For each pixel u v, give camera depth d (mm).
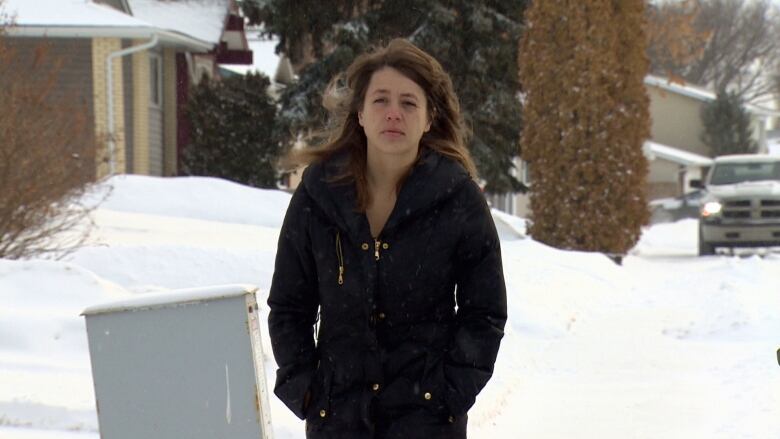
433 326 6254
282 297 6422
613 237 33219
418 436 6145
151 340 7055
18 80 18172
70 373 12289
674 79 90188
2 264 14711
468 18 43750
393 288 6168
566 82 33312
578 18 33125
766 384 13570
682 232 58781
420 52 6488
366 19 43688
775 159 41188
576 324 19484
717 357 15992
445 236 6188
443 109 6637
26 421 10758
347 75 6602
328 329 6266
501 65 44750
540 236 33844
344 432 6176
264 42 64312
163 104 45969
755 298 21375
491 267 6305
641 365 15492
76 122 19359
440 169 6238
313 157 6477
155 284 17781
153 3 49688
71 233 21859
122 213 29281
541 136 33750
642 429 11633
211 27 49625
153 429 7074
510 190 46656
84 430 10672
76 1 39281
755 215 37688
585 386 14094
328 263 6242
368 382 6191
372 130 6254
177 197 33219
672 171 87812
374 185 6395
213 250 18641
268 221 32656
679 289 25219
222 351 6992
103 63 38000
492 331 6258
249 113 45875
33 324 13219
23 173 17109
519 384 13961
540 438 11281
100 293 14484
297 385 6293
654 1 91250
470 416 11500
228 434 7016
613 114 33219
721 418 12008
